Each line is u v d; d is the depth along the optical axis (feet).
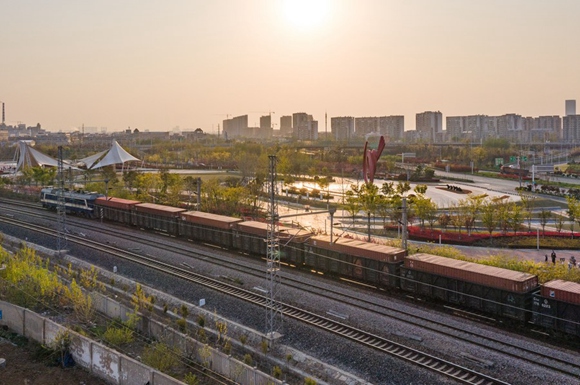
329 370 87.45
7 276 133.49
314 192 318.86
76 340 93.40
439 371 83.71
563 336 97.25
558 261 161.89
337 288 129.90
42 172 369.30
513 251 186.19
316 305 116.78
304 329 102.83
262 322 108.37
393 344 94.38
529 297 102.73
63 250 173.58
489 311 106.73
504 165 507.30
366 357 90.43
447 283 114.42
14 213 263.90
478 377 82.48
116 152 413.18
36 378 87.76
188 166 526.16
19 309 106.11
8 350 98.53
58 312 119.14
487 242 197.67
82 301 113.91
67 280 138.72
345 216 255.50
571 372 83.15
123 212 230.07
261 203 284.82
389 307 114.21
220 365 88.74
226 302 120.57
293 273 145.59
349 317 108.78
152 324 104.68
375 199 219.61
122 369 84.64
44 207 288.92
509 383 80.23
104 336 101.91
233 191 253.85
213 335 104.68
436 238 200.75
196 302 123.65
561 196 317.63
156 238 200.34
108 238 198.49
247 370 83.76
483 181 409.90
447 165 465.88
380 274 128.26
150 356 90.74
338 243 138.82
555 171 470.80
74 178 430.20
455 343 94.73
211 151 572.51
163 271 146.51
